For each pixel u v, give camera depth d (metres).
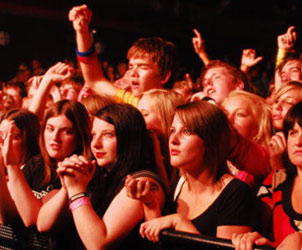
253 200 1.77
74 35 13.07
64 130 2.24
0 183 2.18
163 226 1.62
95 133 1.95
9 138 2.10
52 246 2.01
